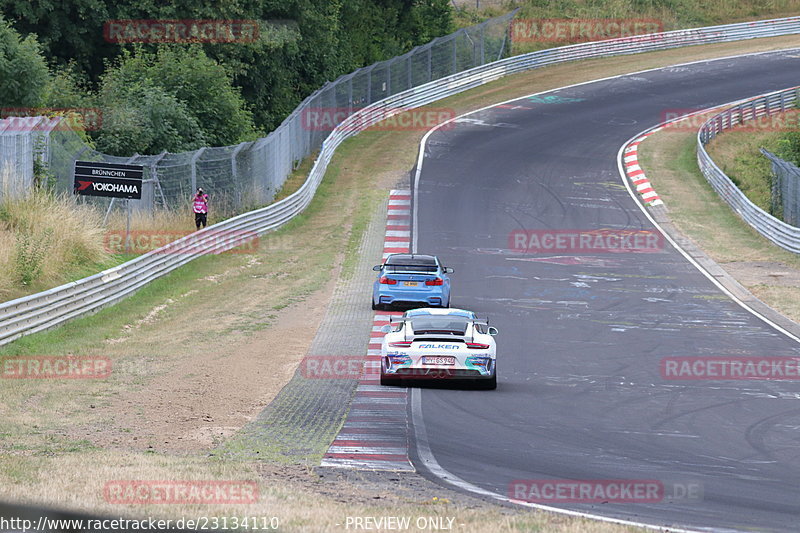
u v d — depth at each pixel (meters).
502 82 177.00
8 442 32.88
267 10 143.00
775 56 192.00
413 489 27.84
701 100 163.00
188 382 45.09
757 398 45.16
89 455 30.58
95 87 130.25
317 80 158.88
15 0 119.12
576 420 39.31
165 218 86.44
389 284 65.50
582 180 122.56
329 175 125.69
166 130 106.44
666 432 37.69
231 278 77.94
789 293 78.19
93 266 68.75
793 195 104.75
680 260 90.81
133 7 125.44
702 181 124.31
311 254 89.62
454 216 106.06
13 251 61.19
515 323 64.31
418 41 192.38
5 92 92.12
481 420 38.56
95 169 74.12
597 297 74.75
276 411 39.41
